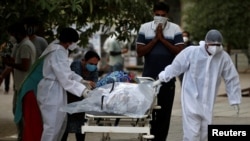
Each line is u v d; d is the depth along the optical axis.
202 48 14.03
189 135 14.13
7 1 17.16
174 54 16.48
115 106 12.69
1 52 18.22
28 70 17.11
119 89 12.90
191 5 57.41
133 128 12.47
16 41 17.98
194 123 14.11
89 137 19.77
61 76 14.44
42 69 14.84
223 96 33.19
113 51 35.09
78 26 21.17
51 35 20.47
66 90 14.66
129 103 12.69
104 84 14.21
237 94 14.25
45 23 19.41
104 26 21.88
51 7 15.58
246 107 27.11
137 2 20.16
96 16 20.44
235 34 54.47
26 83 14.92
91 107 12.88
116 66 35.28
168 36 16.56
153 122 16.66
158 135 16.72
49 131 14.66
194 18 55.16
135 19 21.02
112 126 12.61
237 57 60.88
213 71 14.05
